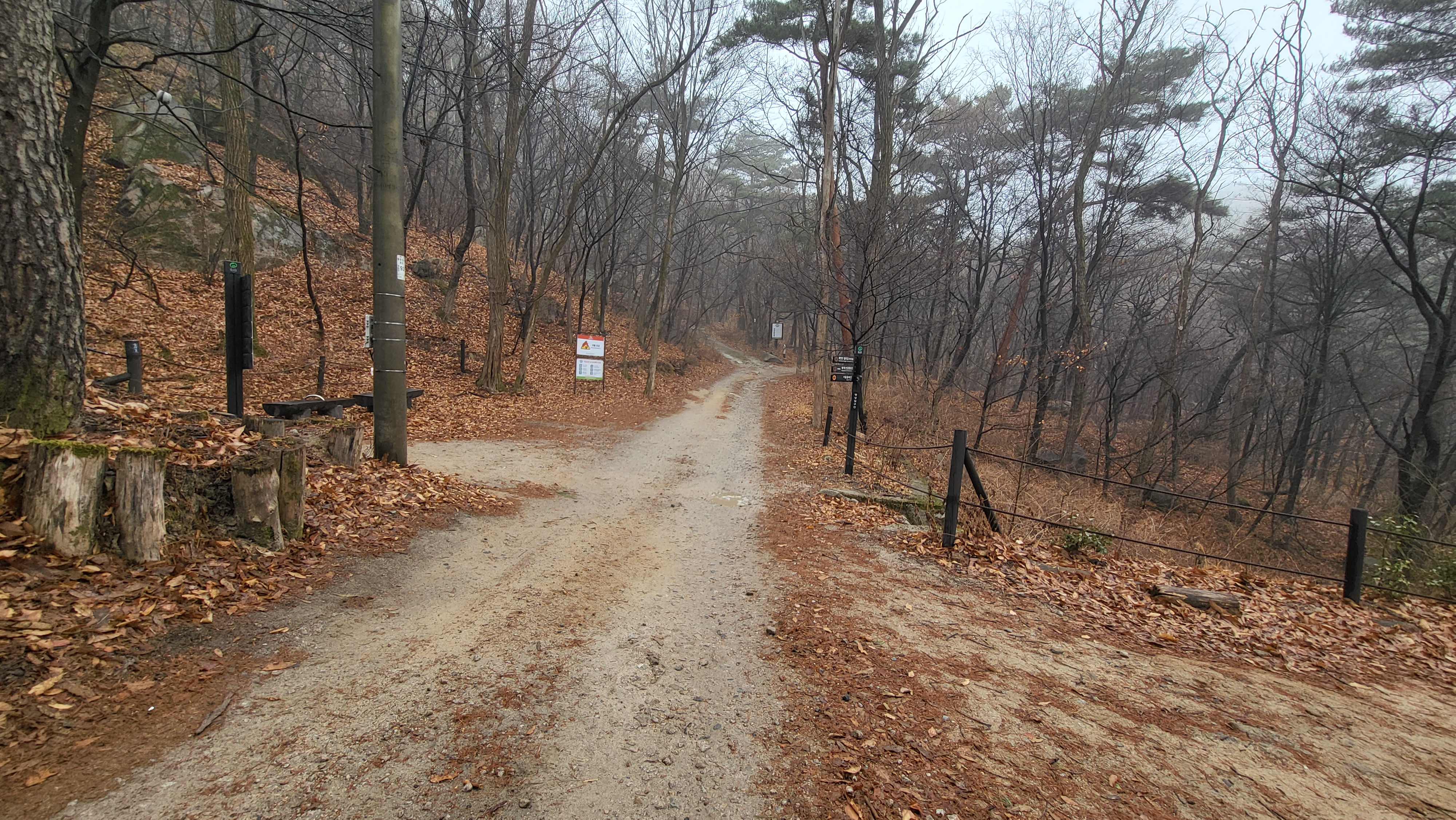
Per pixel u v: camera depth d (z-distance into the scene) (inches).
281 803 89.8
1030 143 801.6
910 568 235.3
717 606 185.0
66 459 132.0
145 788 89.6
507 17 584.7
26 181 147.0
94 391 198.5
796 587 205.5
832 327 935.7
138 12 793.6
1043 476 629.0
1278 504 826.2
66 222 155.5
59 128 155.2
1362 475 978.1
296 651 130.6
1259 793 115.6
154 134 732.0
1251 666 178.2
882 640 166.6
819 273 615.5
